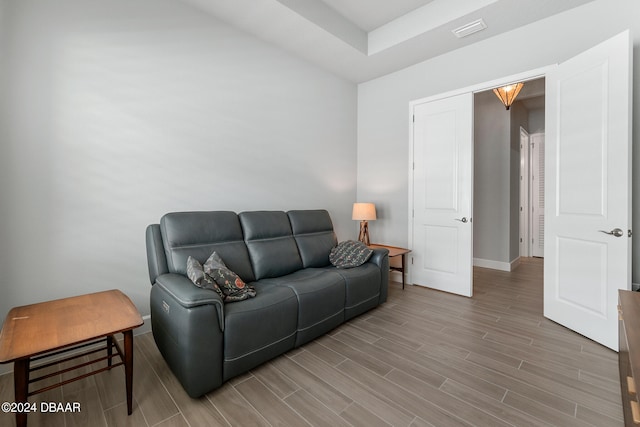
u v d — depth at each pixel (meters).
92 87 2.08
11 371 1.79
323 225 3.29
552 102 2.53
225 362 1.69
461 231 3.25
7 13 1.77
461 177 3.23
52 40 1.92
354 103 4.21
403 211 3.79
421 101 3.53
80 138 2.04
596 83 2.15
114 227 2.20
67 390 1.65
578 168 2.29
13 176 1.81
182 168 2.54
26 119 1.85
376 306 2.91
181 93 2.51
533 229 5.57
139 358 2.00
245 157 2.97
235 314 1.73
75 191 2.03
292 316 2.04
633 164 2.21
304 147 3.54
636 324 1.15
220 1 2.48
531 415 1.45
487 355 2.01
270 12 2.62
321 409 1.51
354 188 4.25
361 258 2.86
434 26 2.80
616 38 2.01
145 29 2.31
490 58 2.97
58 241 1.98
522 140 5.32
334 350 2.10
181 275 1.99
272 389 1.68
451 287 3.35
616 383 1.69
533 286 3.63
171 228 2.17
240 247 2.50
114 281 2.21
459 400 1.56
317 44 3.13
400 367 1.88
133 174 2.28
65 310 1.57
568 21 2.53
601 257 2.12
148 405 1.54
